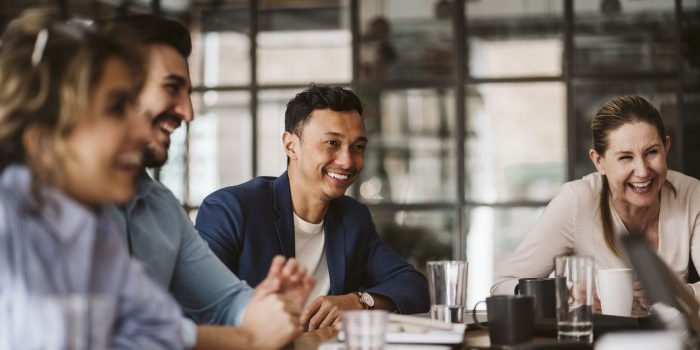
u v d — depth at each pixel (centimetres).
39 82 114
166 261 203
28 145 114
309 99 271
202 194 607
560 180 583
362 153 276
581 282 176
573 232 294
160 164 207
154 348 133
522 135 588
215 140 611
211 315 209
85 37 116
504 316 172
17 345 108
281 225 265
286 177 273
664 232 287
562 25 588
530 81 589
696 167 570
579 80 584
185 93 210
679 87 573
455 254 587
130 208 195
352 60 605
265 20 614
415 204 593
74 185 117
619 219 290
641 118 277
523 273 295
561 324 177
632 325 192
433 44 598
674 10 575
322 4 611
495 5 594
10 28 119
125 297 129
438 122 596
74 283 114
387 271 279
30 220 112
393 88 601
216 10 617
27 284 110
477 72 595
